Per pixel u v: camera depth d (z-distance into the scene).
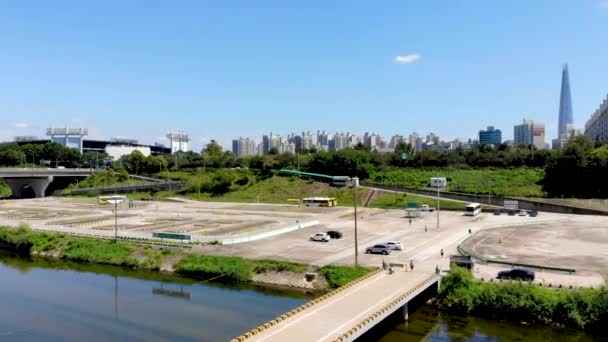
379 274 67.56
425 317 60.25
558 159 172.38
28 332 59.06
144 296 72.88
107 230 113.44
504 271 66.88
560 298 57.69
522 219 129.25
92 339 56.50
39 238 109.69
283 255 87.12
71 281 82.81
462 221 127.00
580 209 136.75
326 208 163.38
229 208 169.25
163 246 97.12
